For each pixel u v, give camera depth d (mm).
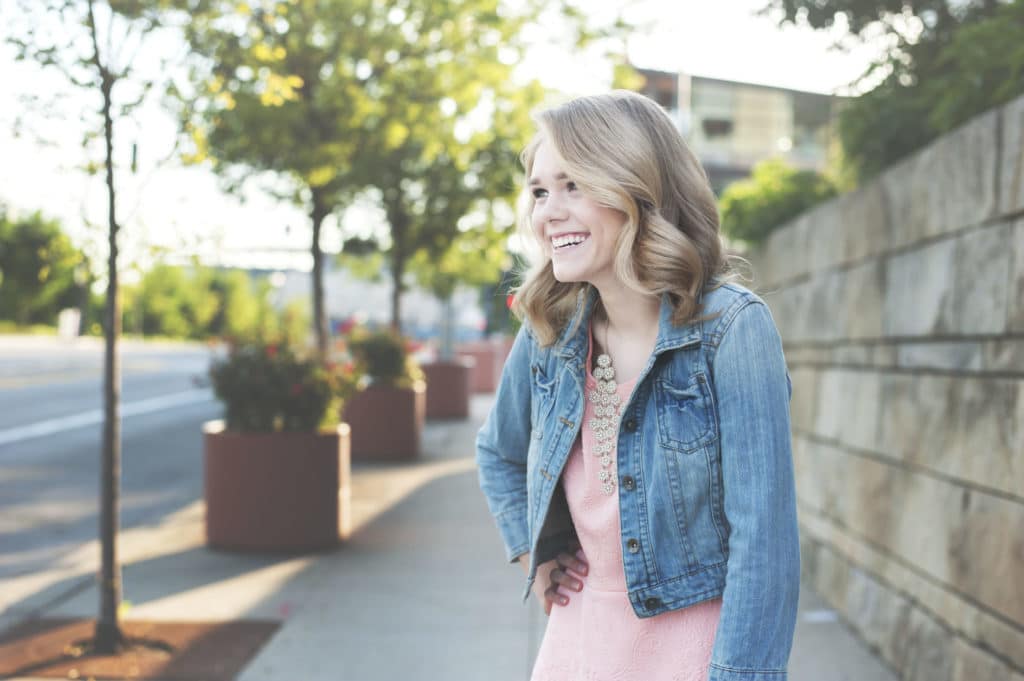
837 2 5512
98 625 4086
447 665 3904
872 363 4312
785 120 28234
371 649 4105
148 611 4664
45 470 9461
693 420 1508
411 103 7773
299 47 7266
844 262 4781
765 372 1456
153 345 57438
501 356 22797
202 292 71062
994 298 3062
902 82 5188
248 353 6223
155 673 3793
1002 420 2992
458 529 6711
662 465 1521
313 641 4207
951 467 3377
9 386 19906
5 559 5805
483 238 11781
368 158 8406
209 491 6066
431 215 11438
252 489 5941
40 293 51656
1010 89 3633
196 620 4520
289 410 6141
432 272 14617
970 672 3135
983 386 3145
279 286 25281
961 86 3918
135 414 15070
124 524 6949
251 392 6055
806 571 5312
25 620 4492
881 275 4223
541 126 1581
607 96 1596
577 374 1652
